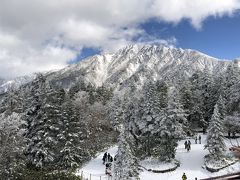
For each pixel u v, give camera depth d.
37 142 45.75
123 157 39.69
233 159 48.88
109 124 74.06
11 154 35.47
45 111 46.38
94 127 68.62
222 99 60.28
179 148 57.34
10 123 34.59
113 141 68.44
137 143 52.41
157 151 50.62
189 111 67.69
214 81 74.31
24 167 41.62
